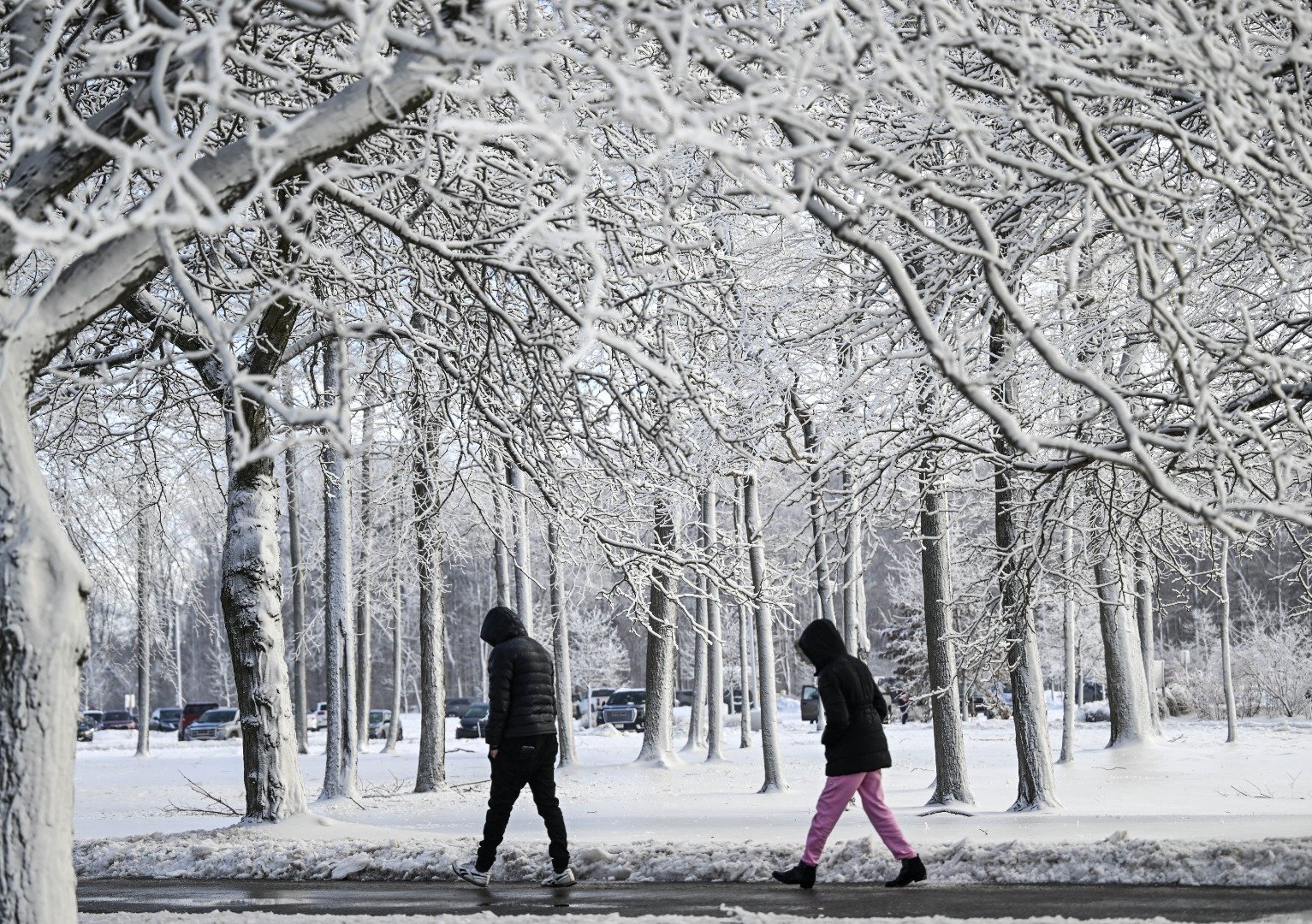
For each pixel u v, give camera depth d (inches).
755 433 462.0
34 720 258.7
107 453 896.3
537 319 444.1
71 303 280.1
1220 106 264.8
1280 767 1154.7
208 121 199.0
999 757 1412.4
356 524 1417.3
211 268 418.9
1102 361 500.4
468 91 210.2
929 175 272.7
